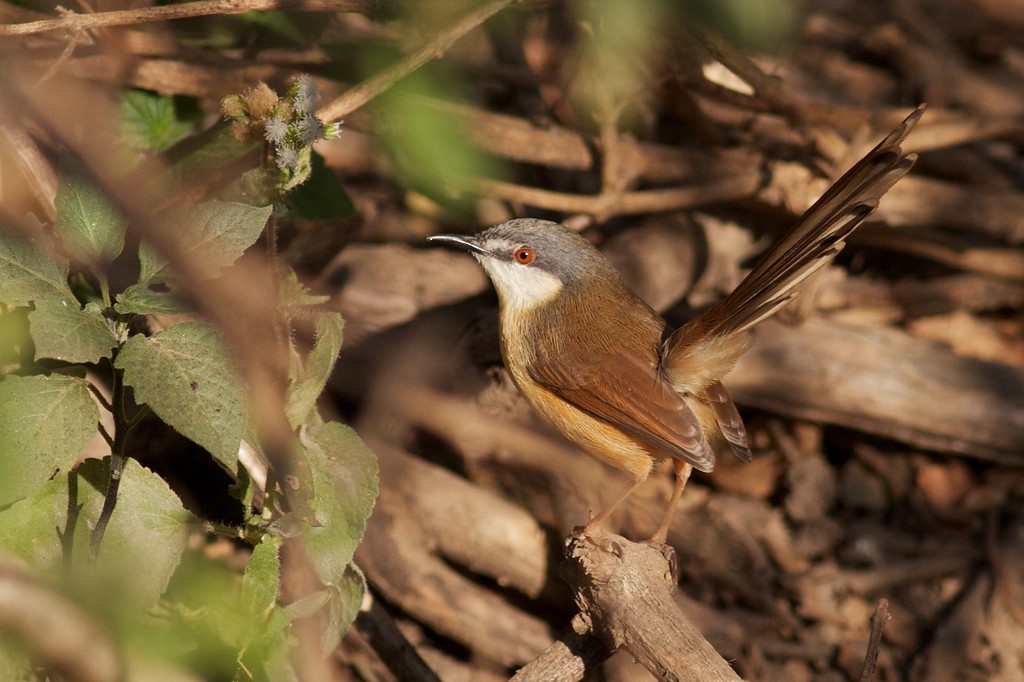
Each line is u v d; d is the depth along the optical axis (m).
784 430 12.79
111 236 6.60
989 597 11.55
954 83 16.95
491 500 10.93
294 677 6.97
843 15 17.91
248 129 6.66
